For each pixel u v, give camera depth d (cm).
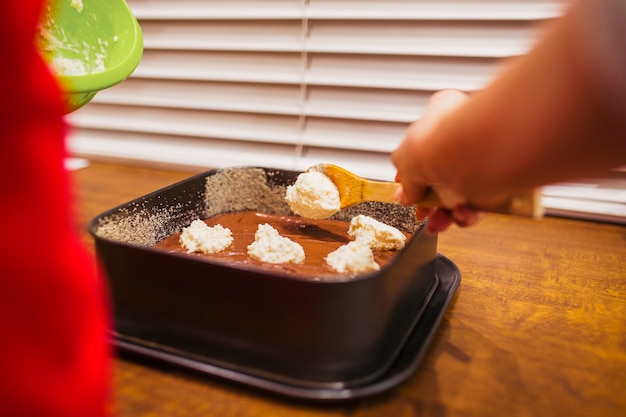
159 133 112
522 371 55
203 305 54
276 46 102
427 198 51
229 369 52
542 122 36
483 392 53
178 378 53
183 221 73
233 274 52
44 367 37
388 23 96
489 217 89
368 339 52
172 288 55
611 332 60
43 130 36
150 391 52
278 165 104
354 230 71
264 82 104
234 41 105
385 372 53
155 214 69
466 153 41
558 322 62
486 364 56
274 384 51
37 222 36
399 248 68
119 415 50
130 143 114
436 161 44
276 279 51
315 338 51
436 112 47
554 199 89
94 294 40
